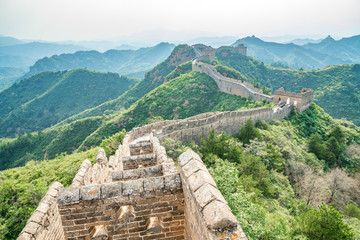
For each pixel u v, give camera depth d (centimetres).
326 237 1410
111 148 2664
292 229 1627
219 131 3947
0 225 1288
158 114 8675
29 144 9631
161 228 615
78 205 566
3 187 1606
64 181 1850
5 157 9194
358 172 4450
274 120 5331
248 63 17225
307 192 3128
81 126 9256
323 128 6131
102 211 576
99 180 1151
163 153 1118
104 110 16688
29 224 590
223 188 1167
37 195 1492
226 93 8562
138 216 596
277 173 2931
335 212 1445
